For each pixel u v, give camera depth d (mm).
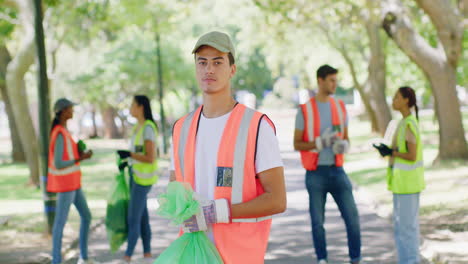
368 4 15312
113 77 32281
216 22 40188
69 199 6711
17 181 16906
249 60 66688
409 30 15375
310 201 6219
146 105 6883
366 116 44781
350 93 81375
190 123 2912
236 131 2795
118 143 36344
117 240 7016
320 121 6164
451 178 13375
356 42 29734
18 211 11195
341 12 16000
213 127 2840
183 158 2889
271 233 9070
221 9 24391
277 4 15961
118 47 32781
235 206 2711
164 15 18406
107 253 7781
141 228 7215
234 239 2736
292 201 12430
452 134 16062
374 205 11195
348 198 6098
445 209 9750
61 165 6617
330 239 8492
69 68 32906
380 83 26859
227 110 2859
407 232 5988
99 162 23641
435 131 29469
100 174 18734
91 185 15547
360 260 6160
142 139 6848
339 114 6207
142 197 6852
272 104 75500
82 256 7035
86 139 41312
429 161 17234
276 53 36188
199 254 2689
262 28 23406
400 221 6020
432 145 22531
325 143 6000
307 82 51094
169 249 2746
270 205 2744
